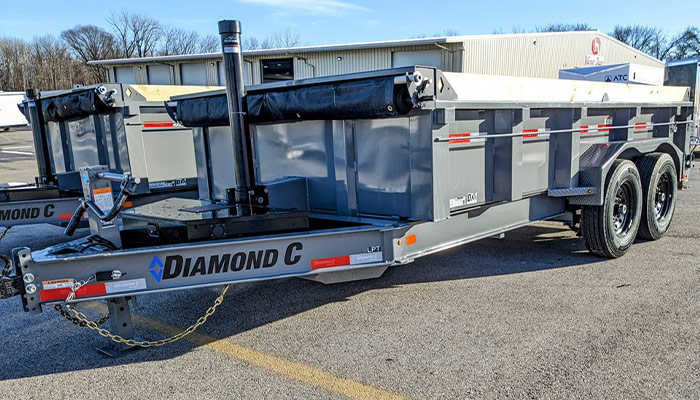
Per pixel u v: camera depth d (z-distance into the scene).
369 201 3.68
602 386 2.82
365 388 2.89
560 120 4.59
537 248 5.73
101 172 3.12
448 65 23.94
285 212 3.34
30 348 3.59
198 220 3.13
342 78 3.29
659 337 3.38
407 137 3.36
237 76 3.52
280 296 4.46
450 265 5.17
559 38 26.12
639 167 5.57
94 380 3.10
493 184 4.06
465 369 3.06
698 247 5.56
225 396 2.86
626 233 5.25
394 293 4.43
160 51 74.31
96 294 2.89
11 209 5.41
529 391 2.79
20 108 6.51
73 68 69.00
